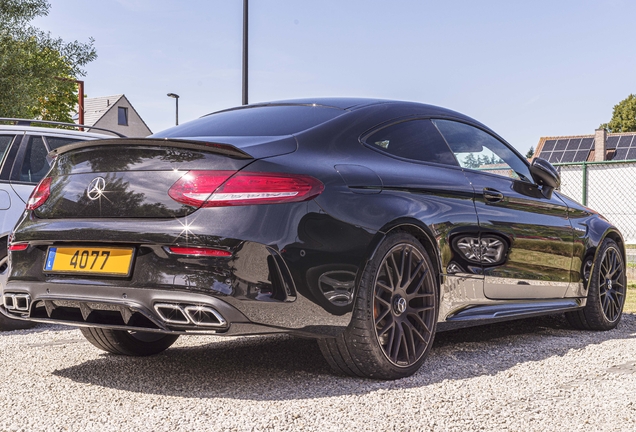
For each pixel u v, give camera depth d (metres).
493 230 3.88
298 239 2.85
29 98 22.02
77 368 3.52
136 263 2.84
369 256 3.08
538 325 5.18
